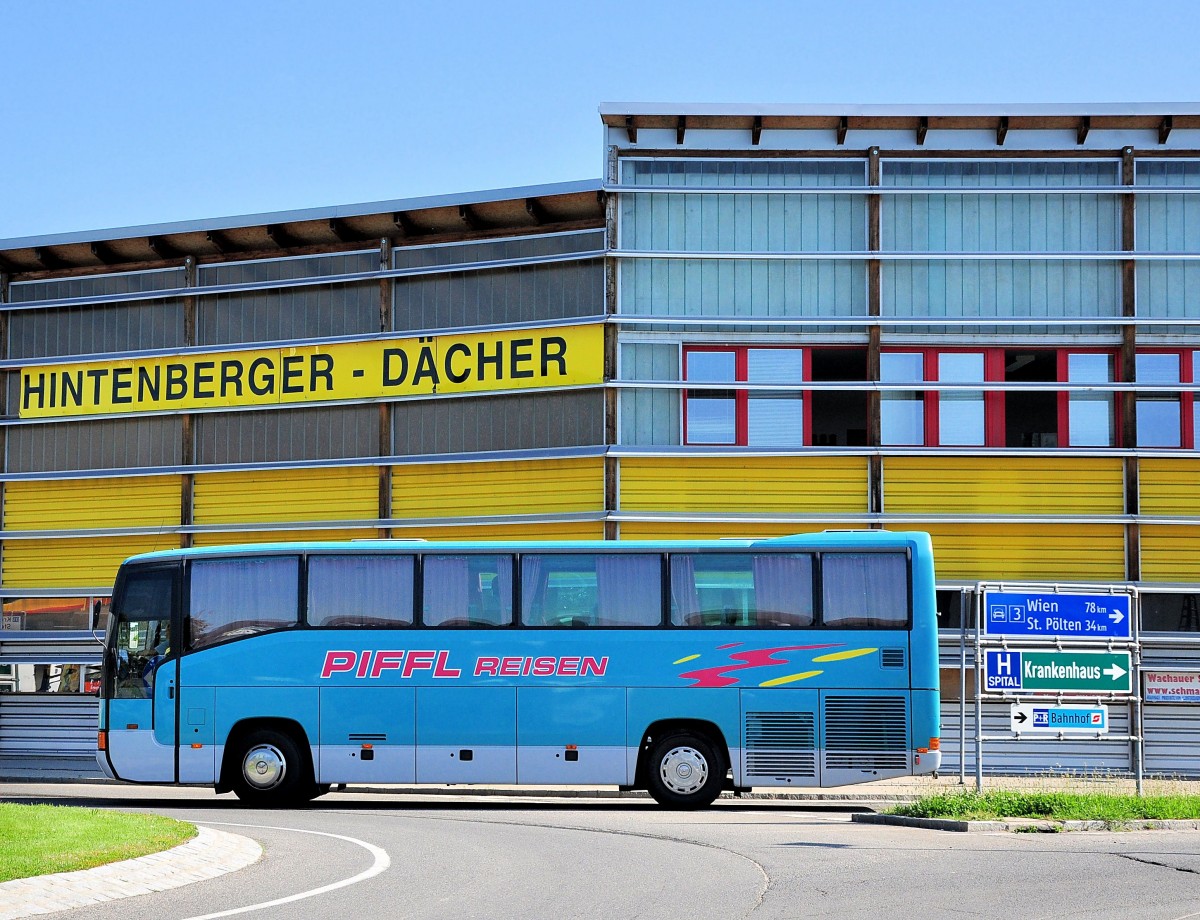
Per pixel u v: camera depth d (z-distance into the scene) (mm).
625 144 27438
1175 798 18516
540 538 27141
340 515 28562
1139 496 26203
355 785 26062
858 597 20625
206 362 29656
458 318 28453
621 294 27234
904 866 13070
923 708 20328
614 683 20625
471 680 20797
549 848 14703
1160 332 26594
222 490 29391
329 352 28922
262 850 14094
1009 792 19391
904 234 27109
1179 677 25953
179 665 21172
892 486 26422
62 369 30547
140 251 30234
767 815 19469
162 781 21031
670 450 26562
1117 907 10453
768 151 27328
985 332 26812
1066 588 21406
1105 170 26984
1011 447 26484
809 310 27062
